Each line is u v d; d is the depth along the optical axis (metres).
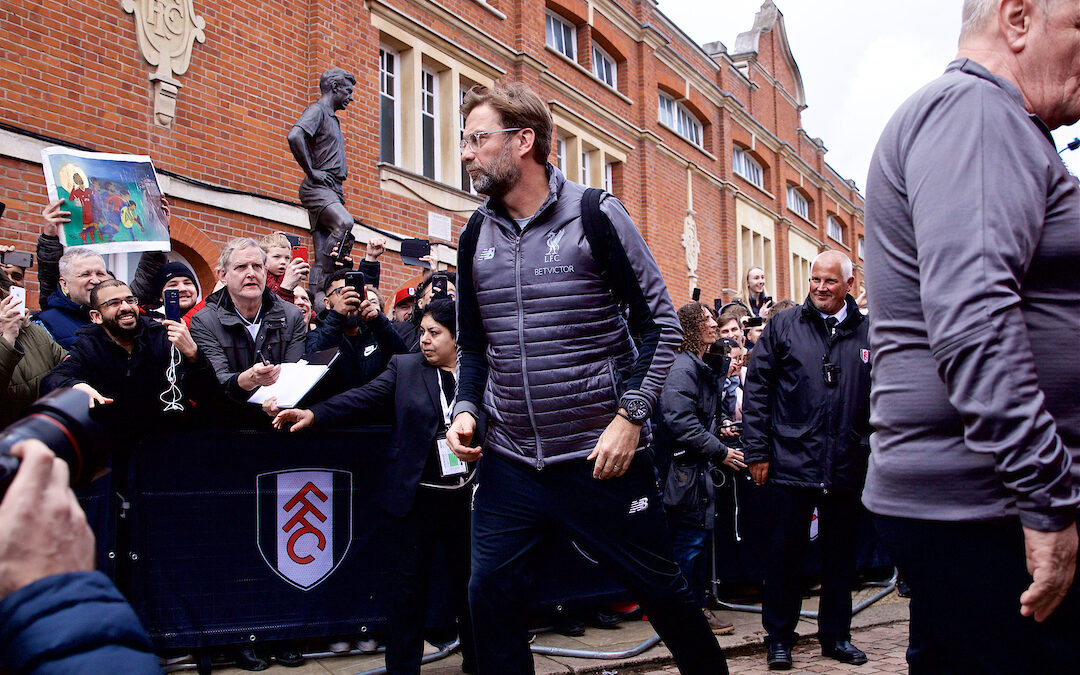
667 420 4.89
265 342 4.64
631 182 16.77
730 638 5.00
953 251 1.58
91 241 5.12
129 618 0.89
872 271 1.85
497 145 2.73
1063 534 1.50
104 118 7.55
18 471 0.90
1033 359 1.56
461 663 4.48
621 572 2.71
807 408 4.55
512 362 2.69
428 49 11.45
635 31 17.05
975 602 1.67
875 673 4.36
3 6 6.84
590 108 15.30
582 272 2.66
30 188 6.95
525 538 2.70
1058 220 1.66
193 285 5.07
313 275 7.33
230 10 8.74
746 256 22.41
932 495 1.70
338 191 7.60
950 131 1.67
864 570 6.76
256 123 8.97
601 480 2.65
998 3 1.81
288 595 4.11
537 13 13.91
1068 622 1.59
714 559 5.77
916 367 1.73
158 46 7.99
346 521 4.27
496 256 2.74
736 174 21.58
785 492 4.55
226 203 8.52
